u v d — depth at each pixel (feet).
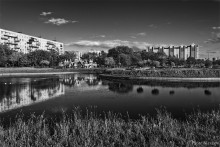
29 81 150.92
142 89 104.42
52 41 572.10
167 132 31.37
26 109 61.72
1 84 130.82
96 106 64.85
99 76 201.26
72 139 29.60
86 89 107.34
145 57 447.01
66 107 64.18
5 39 393.50
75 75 223.71
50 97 83.05
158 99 76.23
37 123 38.01
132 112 56.65
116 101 73.05
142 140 29.12
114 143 28.63
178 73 152.05
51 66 380.78
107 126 35.09
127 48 423.23
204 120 40.22
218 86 112.88
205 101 71.46
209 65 364.38
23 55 336.08
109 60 347.77
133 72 169.27
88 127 33.32
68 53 451.94
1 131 32.83
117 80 154.71
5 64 310.86
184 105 65.10
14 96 86.02
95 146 27.86
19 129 33.71
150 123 37.83
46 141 29.43
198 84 121.19
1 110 60.23
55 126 39.99
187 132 31.40
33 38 467.11
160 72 156.56
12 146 27.55
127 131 32.40
